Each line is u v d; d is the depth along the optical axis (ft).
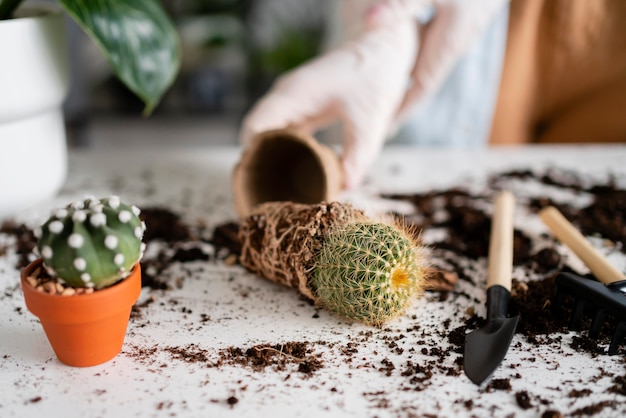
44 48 1.86
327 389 1.40
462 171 2.49
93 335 1.41
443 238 1.99
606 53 2.82
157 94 1.91
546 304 1.63
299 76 2.30
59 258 1.33
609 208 2.15
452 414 1.33
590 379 1.42
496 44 2.89
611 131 3.02
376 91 2.27
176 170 2.50
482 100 3.03
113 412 1.33
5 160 1.89
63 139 2.12
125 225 1.38
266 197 2.01
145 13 1.89
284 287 1.76
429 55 2.56
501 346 1.46
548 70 2.96
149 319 1.61
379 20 2.34
